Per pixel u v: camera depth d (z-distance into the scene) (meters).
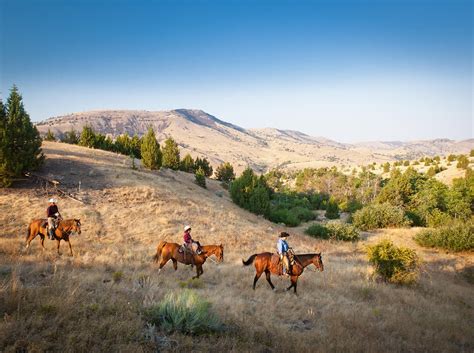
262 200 43.22
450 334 11.85
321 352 8.35
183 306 8.85
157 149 44.69
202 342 7.87
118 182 33.72
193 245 14.97
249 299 13.00
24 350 6.45
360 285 16.94
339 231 35.69
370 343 9.52
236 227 30.20
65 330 7.21
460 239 31.09
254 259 14.55
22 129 28.58
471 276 24.47
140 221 26.25
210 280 15.48
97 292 10.24
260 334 9.00
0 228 20.72
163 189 35.59
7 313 7.59
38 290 9.07
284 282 16.22
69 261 15.03
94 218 24.84
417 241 34.47
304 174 133.88
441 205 50.31
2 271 11.63
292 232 36.75
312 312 11.90
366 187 97.88
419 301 15.84
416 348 10.12
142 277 13.54
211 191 53.25
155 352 7.23
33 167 29.83
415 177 62.12
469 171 77.62
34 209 24.14
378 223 42.59
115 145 62.03
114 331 7.49
